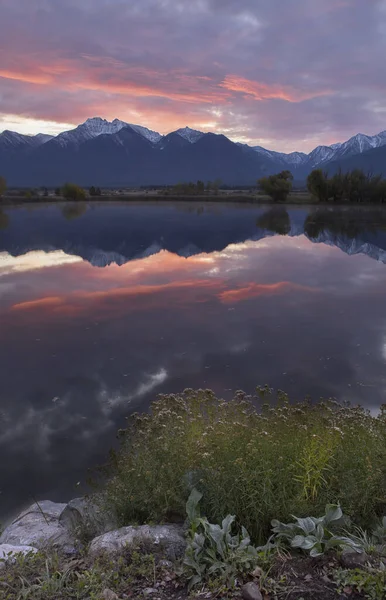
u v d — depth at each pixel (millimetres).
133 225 65500
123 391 10594
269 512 3883
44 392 10602
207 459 4289
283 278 25906
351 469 4242
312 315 17484
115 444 8203
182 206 119438
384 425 5340
